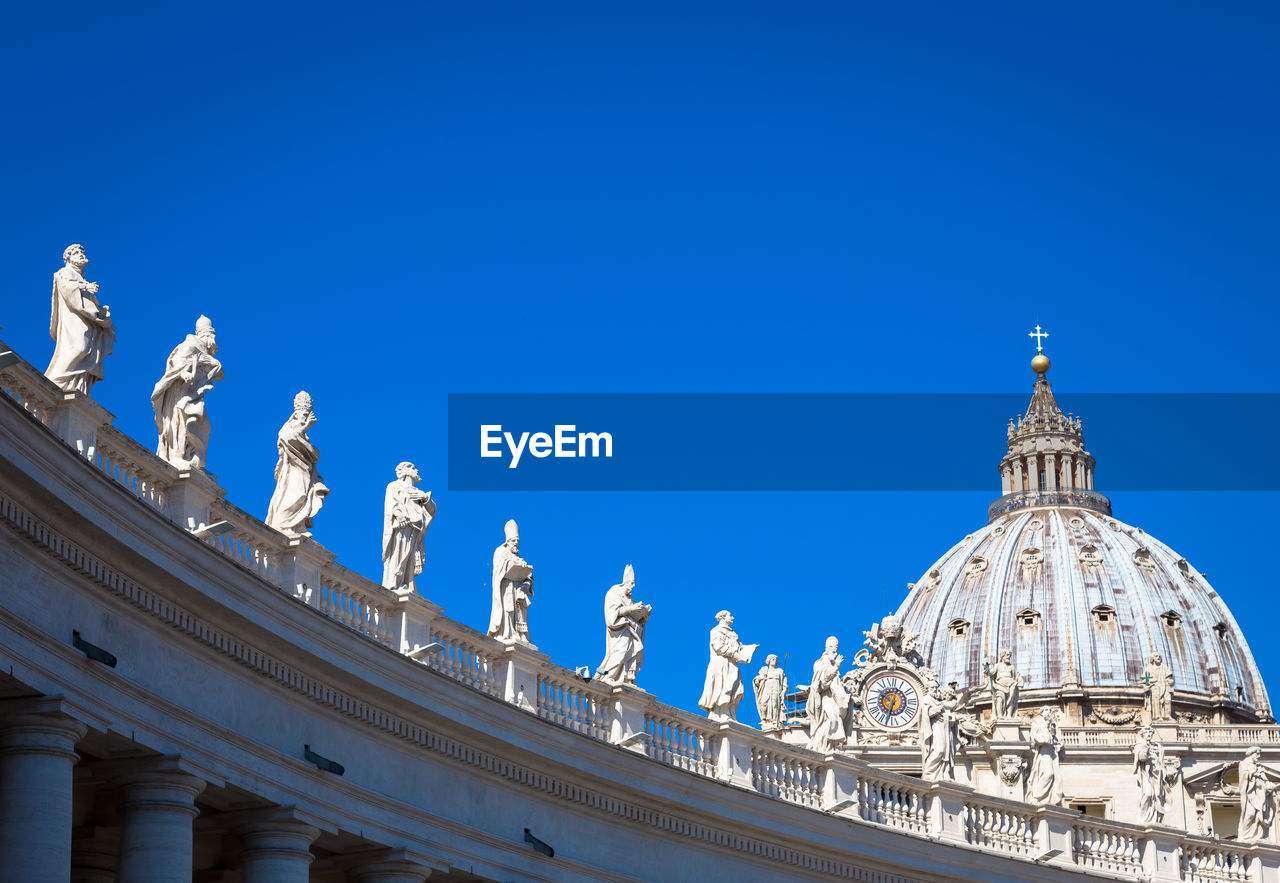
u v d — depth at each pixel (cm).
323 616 4794
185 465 4638
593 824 5828
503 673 5703
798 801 6712
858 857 6650
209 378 4794
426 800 5269
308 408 5150
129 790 4381
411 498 5459
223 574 4506
